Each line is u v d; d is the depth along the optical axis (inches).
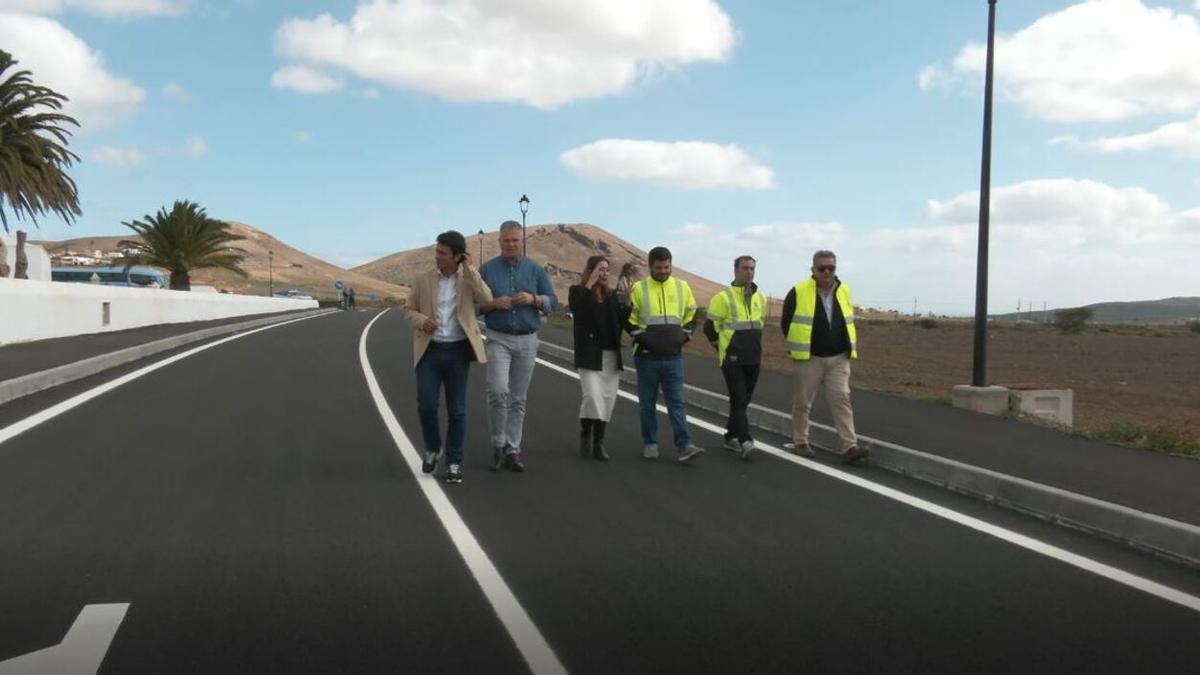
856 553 256.7
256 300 1845.5
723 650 186.4
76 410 479.5
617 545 258.5
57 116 1224.2
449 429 331.6
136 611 201.8
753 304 397.4
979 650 189.0
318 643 185.9
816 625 200.8
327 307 3390.7
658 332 377.4
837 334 387.2
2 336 768.3
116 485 317.7
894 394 609.9
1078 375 1316.4
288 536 260.2
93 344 800.3
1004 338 2230.6
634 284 388.5
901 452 374.3
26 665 174.4
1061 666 181.8
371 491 315.6
